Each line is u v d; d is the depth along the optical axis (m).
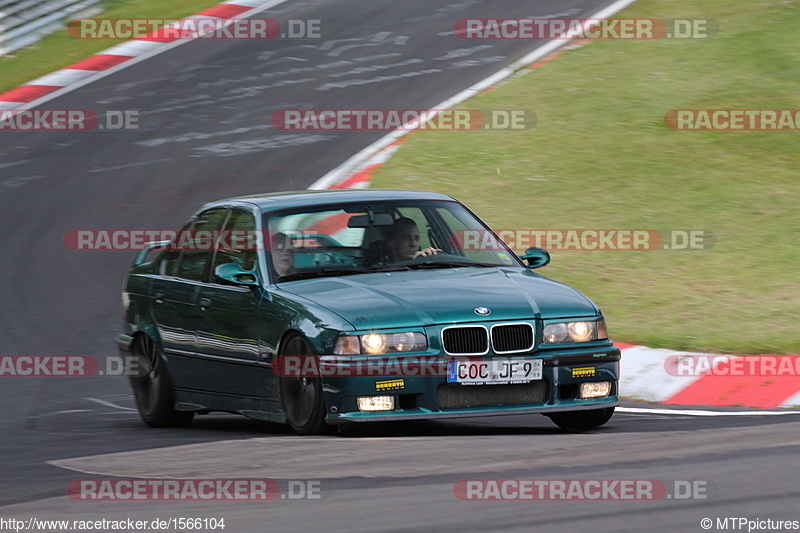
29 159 64.44
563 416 25.27
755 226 48.47
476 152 60.59
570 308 24.27
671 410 27.98
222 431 26.95
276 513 15.94
